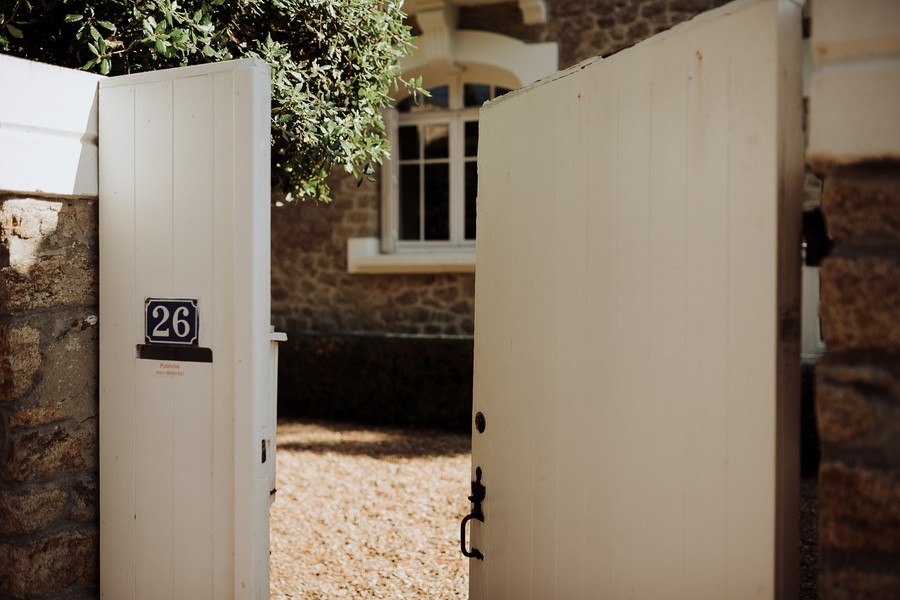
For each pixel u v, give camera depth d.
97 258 2.47
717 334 1.78
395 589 3.68
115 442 2.43
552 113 2.32
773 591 1.65
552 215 2.31
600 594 2.10
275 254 8.73
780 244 1.65
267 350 2.26
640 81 2.00
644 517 1.97
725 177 1.76
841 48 1.43
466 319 8.02
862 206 1.43
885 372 1.41
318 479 5.70
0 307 2.28
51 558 2.36
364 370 7.88
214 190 2.26
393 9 3.84
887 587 1.40
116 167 2.41
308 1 3.30
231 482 2.23
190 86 2.29
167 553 2.34
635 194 2.02
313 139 3.29
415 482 5.61
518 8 7.91
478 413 2.71
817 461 5.71
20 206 2.25
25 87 2.22
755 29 1.70
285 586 3.72
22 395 2.29
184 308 2.30
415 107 8.62
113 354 2.43
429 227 8.70
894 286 1.39
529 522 2.40
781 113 1.65
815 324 6.47
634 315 2.01
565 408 2.24
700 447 1.82
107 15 2.86
